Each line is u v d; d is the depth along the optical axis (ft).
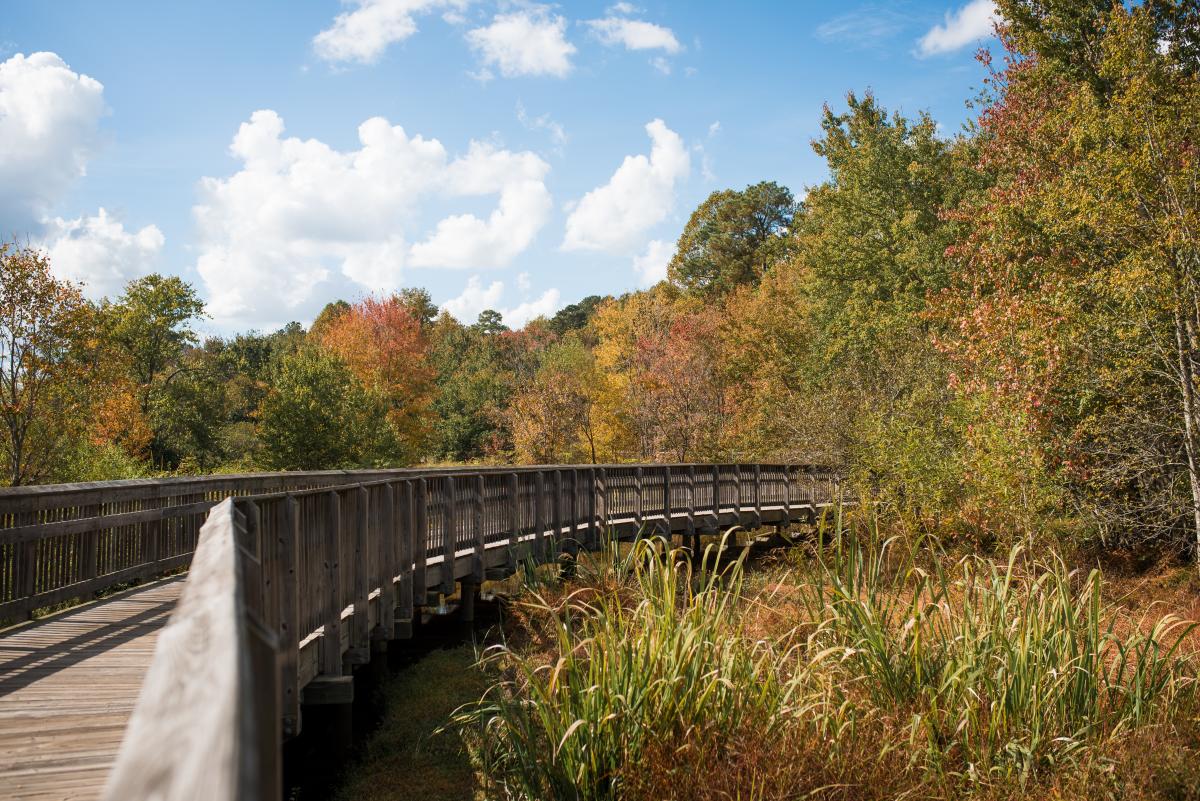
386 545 28.66
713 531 61.87
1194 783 18.37
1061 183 48.47
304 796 21.88
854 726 19.01
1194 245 40.45
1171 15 55.21
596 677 19.21
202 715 3.30
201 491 34.45
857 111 92.12
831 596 23.22
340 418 89.40
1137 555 48.19
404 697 28.91
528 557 38.11
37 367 66.74
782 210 204.03
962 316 52.85
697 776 16.97
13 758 13.05
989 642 21.86
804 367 100.37
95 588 27.27
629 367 121.80
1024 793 18.01
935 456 50.98
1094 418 44.65
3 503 22.61
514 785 19.86
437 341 225.76
